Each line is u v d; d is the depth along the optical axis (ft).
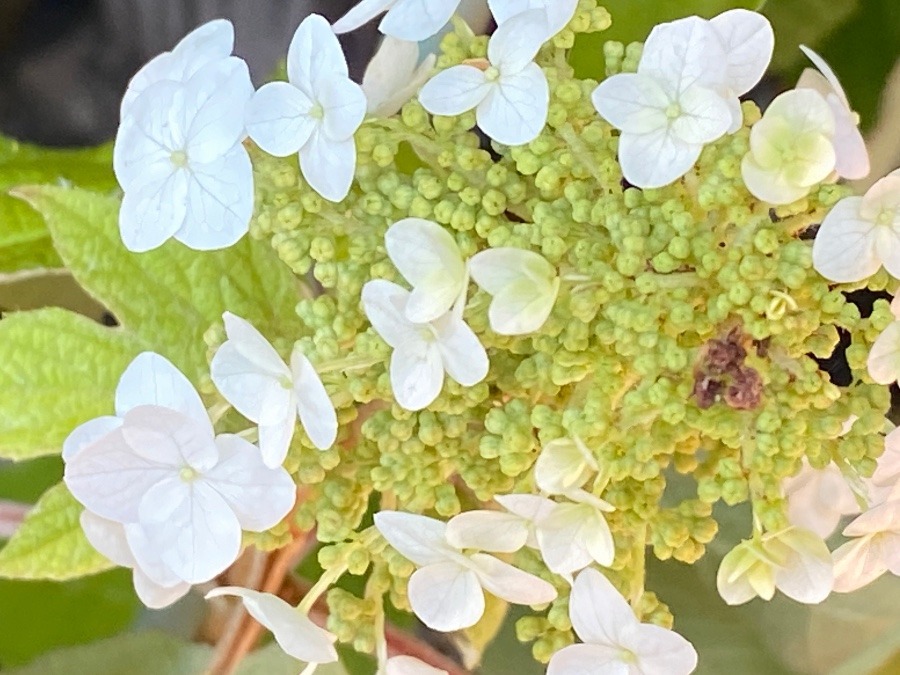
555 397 1.08
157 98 1.06
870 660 1.31
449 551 1.05
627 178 1.00
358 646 1.10
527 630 1.10
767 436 1.01
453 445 1.07
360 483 1.09
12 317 1.19
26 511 1.31
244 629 1.30
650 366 1.01
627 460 1.02
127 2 1.32
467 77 1.03
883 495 1.09
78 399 1.19
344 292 1.06
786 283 1.00
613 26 1.24
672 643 1.03
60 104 1.33
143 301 1.19
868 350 1.02
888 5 1.29
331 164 1.03
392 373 1.02
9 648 1.30
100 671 1.30
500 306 1.00
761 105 1.30
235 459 1.07
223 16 1.32
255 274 1.21
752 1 1.23
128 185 1.07
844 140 1.01
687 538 1.05
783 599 1.32
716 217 1.03
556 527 1.03
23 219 1.29
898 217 0.99
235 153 1.04
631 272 1.01
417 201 1.04
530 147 1.03
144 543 1.08
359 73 1.30
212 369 1.06
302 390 1.04
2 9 1.32
